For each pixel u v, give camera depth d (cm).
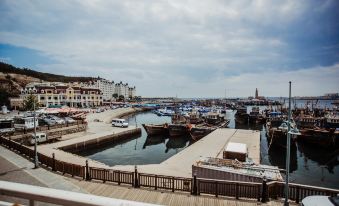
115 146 4353
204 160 1759
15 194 193
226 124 6688
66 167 1683
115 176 1500
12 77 13688
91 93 11650
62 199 176
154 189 1391
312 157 3706
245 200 1242
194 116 6844
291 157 3706
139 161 3394
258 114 8200
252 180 1512
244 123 7806
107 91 17775
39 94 9331
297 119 5919
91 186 1447
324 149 4047
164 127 5306
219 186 1446
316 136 4109
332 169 3100
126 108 12481
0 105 9169
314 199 698
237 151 1920
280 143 3888
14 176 1622
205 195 1305
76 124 4909
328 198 694
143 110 13912
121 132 4672
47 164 1859
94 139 3912
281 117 6562
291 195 1251
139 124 7375
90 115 7819
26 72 15812
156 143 4744
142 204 163
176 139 5084
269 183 1252
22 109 8575
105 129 5056
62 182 1510
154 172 2034
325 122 5081
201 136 4681
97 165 2269
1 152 2362
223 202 1224
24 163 1948
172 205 1197
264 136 5619
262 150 4156
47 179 1565
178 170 2112
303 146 4381
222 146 3180
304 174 2895
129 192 1356
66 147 3344
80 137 4006
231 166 1666
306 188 1205
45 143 3516
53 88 9881
